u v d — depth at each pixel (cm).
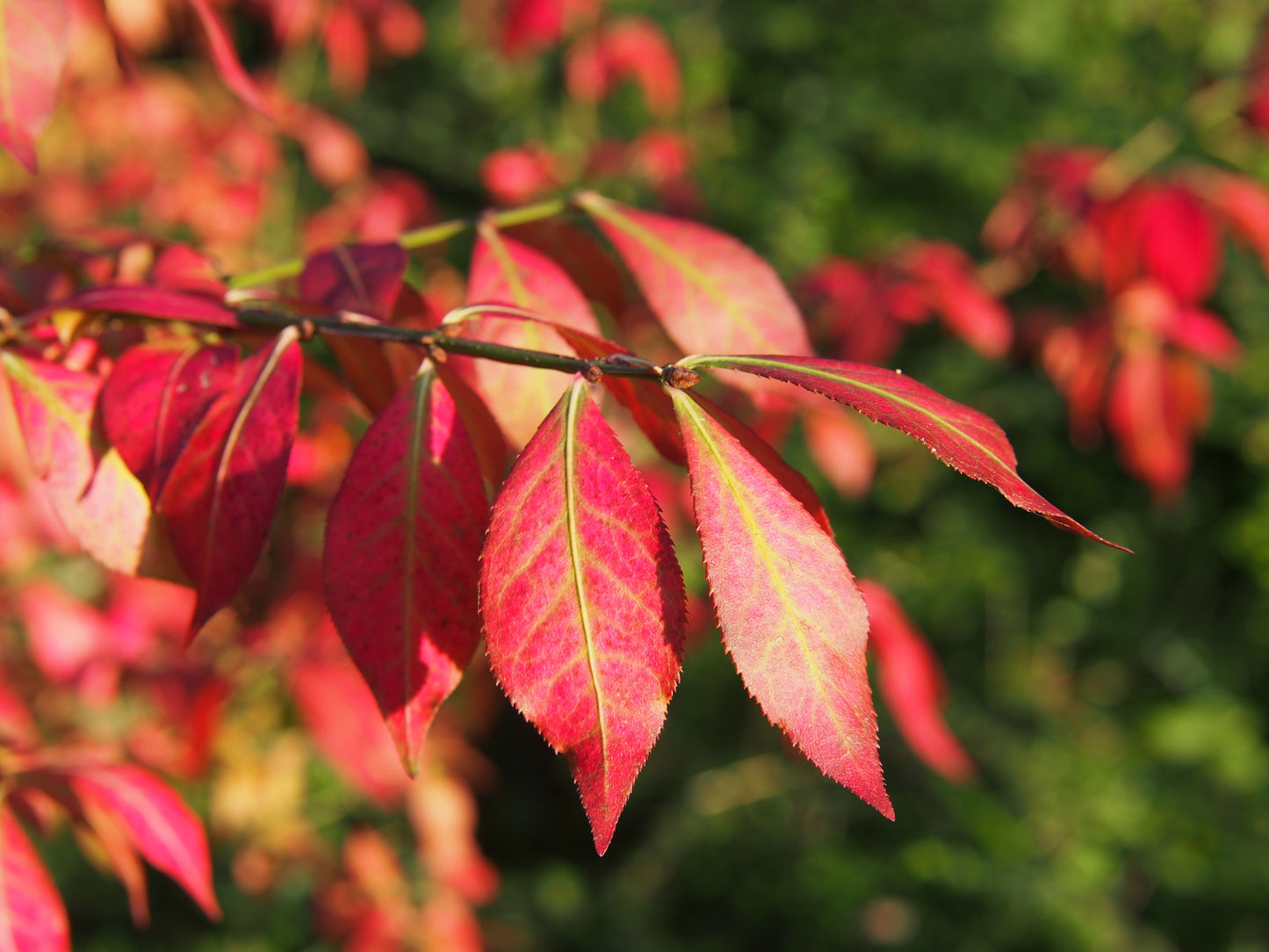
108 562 29
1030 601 205
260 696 84
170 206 99
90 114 98
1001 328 59
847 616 25
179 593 66
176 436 28
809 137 216
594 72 91
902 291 60
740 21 226
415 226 98
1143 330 57
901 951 159
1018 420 202
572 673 25
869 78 221
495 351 27
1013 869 162
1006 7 218
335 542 26
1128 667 202
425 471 27
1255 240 51
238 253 102
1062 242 62
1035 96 217
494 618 25
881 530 204
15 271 35
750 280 34
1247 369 190
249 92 33
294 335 28
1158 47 210
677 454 28
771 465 26
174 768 68
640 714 25
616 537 25
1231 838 171
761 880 174
